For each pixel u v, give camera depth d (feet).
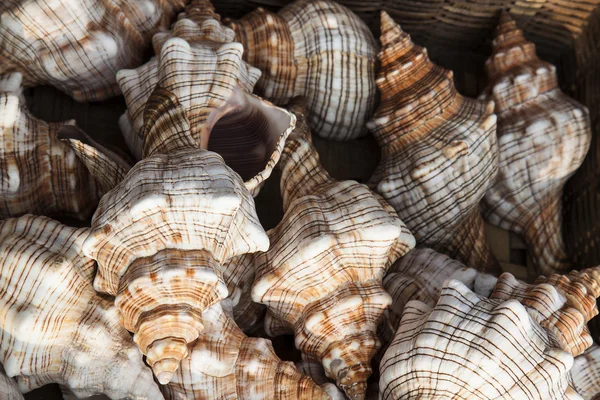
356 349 1.59
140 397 1.55
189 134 1.57
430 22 1.97
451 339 1.51
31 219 1.55
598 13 1.95
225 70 1.64
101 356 1.54
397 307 1.68
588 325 1.87
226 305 1.62
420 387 1.51
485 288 1.68
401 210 1.76
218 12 1.91
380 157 1.90
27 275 1.51
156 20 1.75
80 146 1.60
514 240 1.93
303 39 1.80
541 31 2.01
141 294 1.46
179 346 1.45
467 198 1.76
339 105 1.81
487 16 1.96
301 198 1.64
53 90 1.77
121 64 1.72
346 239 1.59
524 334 1.51
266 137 1.65
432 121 1.77
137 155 1.70
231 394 1.56
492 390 1.49
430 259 1.73
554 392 1.51
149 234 1.46
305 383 1.56
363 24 1.85
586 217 1.90
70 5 1.63
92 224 1.49
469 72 2.04
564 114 1.84
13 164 1.61
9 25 1.63
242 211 1.50
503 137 1.84
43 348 1.52
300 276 1.60
